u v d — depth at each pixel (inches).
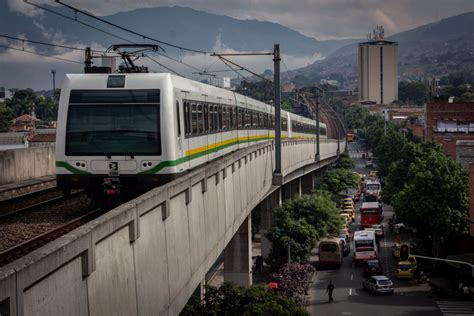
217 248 1606.8
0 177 1993.1
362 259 4281.5
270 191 3038.9
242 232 2755.9
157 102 1478.8
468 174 3919.8
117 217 838.5
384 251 4756.4
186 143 1633.9
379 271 3954.2
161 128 1471.5
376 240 4608.8
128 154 1471.5
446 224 3727.9
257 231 5866.1
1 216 1379.2
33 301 621.0
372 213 5580.7
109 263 823.1
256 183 2425.0
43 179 2218.3
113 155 1471.5
